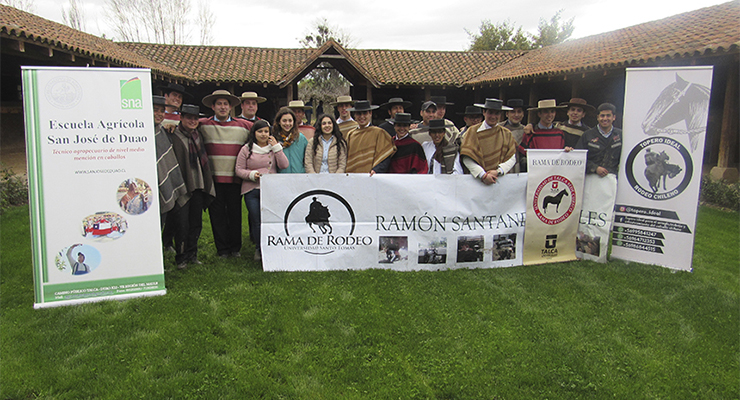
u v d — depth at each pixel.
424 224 4.78
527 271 4.84
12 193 7.47
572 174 5.09
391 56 19.09
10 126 10.34
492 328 3.53
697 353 3.26
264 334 3.36
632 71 4.93
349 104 6.04
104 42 13.03
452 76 17.48
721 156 9.70
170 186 4.32
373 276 4.54
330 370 2.96
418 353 3.17
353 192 4.69
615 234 5.25
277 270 4.64
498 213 4.93
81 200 3.84
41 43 8.41
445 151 5.12
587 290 4.31
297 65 16.78
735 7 11.10
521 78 13.81
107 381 2.78
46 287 3.79
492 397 2.73
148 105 3.94
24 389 2.68
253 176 4.64
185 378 2.81
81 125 3.79
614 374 2.99
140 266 4.01
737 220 7.45
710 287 4.42
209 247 5.46
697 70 4.60
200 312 3.67
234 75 15.67
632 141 5.00
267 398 2.67
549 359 3.12
